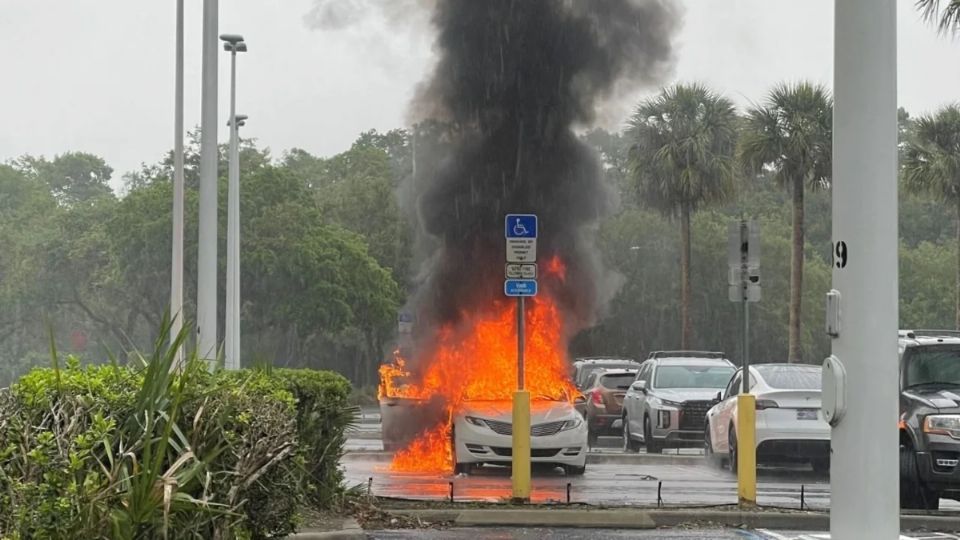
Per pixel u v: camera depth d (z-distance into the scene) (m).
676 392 23.80
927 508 13.62
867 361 8.27
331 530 10.35
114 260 48.38
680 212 45.59
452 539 10.65
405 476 17.64
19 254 54.62
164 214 47.62
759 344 59.12
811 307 58.47
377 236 58.66
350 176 68.44
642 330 58.62
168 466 5.57
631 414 25.58
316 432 10.71
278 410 6.37
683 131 43.81
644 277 58.41
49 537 4.89
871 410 8.26
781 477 18.77
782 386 18.89
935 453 13.03
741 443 12.76
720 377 24.77
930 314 61.38
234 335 30.53
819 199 65.75
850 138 8.34
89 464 5.18
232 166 31.69
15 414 5.26
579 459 17.70
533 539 10.79
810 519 11.83
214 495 5.56
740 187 44.12
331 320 48.78
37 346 56.06
